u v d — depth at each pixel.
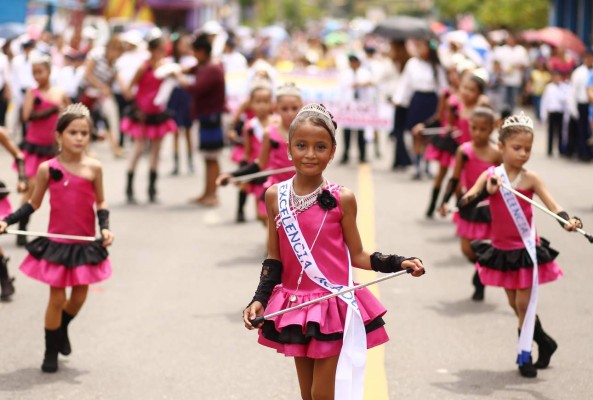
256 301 8.48
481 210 15.23
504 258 11.44
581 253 18.00
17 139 33.59
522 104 52.41
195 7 90.44
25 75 31.06
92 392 10.82
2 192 14.91
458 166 15.57
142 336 12.83
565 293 15.16
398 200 23.56
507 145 11.45
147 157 31.98
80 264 11.34
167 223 20.69
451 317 13.79
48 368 11.46
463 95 20.03
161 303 14.42
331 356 8.34
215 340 12.67
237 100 30.19
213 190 22.94
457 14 90.88
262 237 19.34
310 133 8.34
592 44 41.88
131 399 10.62
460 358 12.01
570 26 59.88
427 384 11.05
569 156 32.38
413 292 15.17
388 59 33.31
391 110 29.81
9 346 12.42
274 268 8.66
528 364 11.29
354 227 8.62
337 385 8.23
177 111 27.80
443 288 15.43
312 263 8.47
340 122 30.19
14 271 16.23
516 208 11.34
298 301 8.52
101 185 11.66
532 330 11.15
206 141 22.64
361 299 8.58
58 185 11.48
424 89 26.75
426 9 155.38
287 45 78.06
